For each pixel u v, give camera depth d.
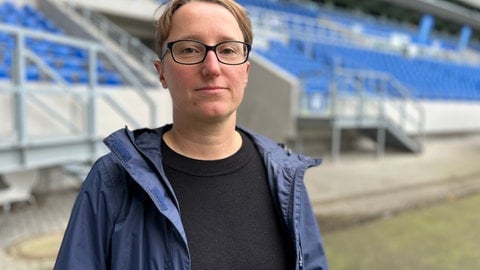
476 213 4.67
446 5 27.89
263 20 14.07
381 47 18.02
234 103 1.08
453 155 9.01
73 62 5.58
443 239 3.85
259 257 1.05
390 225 4.21
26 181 4.21
